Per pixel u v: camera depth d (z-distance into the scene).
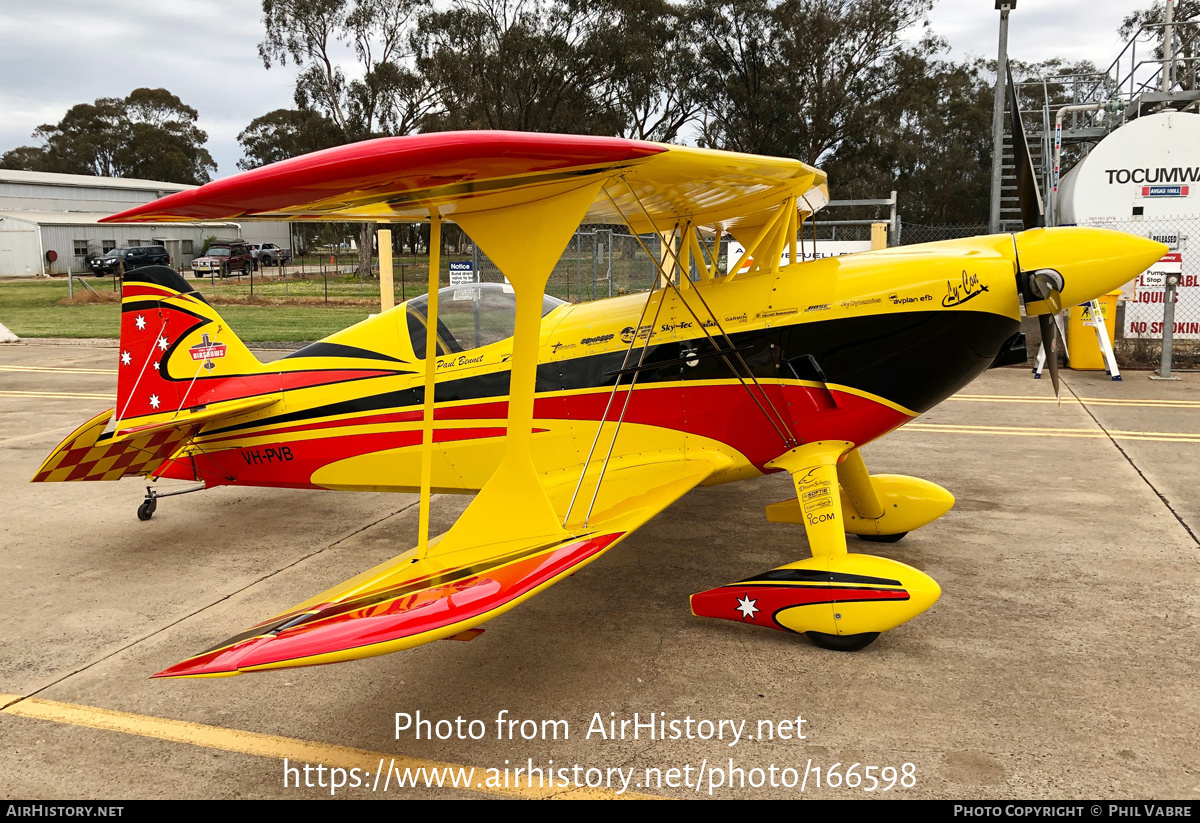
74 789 2.43
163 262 38.09
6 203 51.19
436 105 39.28
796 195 3.80
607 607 3.69
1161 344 10.60
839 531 3.40
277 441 4.68
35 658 3.30
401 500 5.66
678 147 2.70
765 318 3.65
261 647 2.31
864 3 35.16
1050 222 13.22
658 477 3.61
